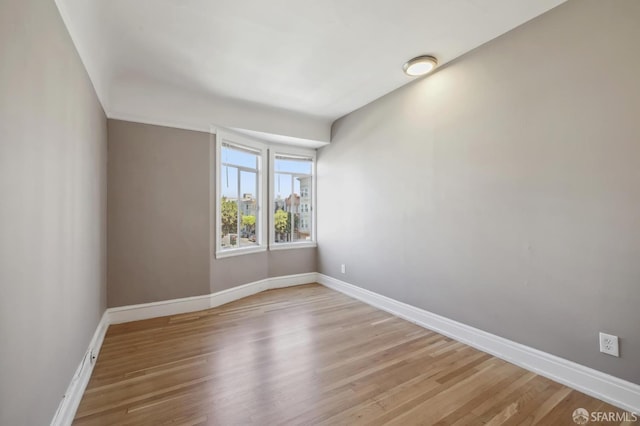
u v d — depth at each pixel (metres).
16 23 1.09
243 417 1.63
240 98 3.56
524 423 1.60
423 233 2.98
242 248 3.98
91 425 1.57
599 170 1.80
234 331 2.84
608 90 1.76
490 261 2.39
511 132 2.24
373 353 2.40
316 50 2.53
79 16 1.85
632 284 1.68
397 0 1.92
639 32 1.65
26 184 1.18
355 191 3.97
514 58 2.21
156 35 2.29
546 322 2.05
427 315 2.94
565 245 1.95
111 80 3.00
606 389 1.77
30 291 1.20
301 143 4.50
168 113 3.31
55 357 1.46
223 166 3.85
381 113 3.52
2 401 0.98
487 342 2.41
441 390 1.89
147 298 3.20
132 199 3.13
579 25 1.87
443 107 2.77
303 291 4.30
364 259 3.81
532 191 2.12
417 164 3.05
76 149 1.87
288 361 2.26
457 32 2.27
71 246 1.76
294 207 4.86
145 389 1.89
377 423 1.59
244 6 1.97
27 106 1.19
